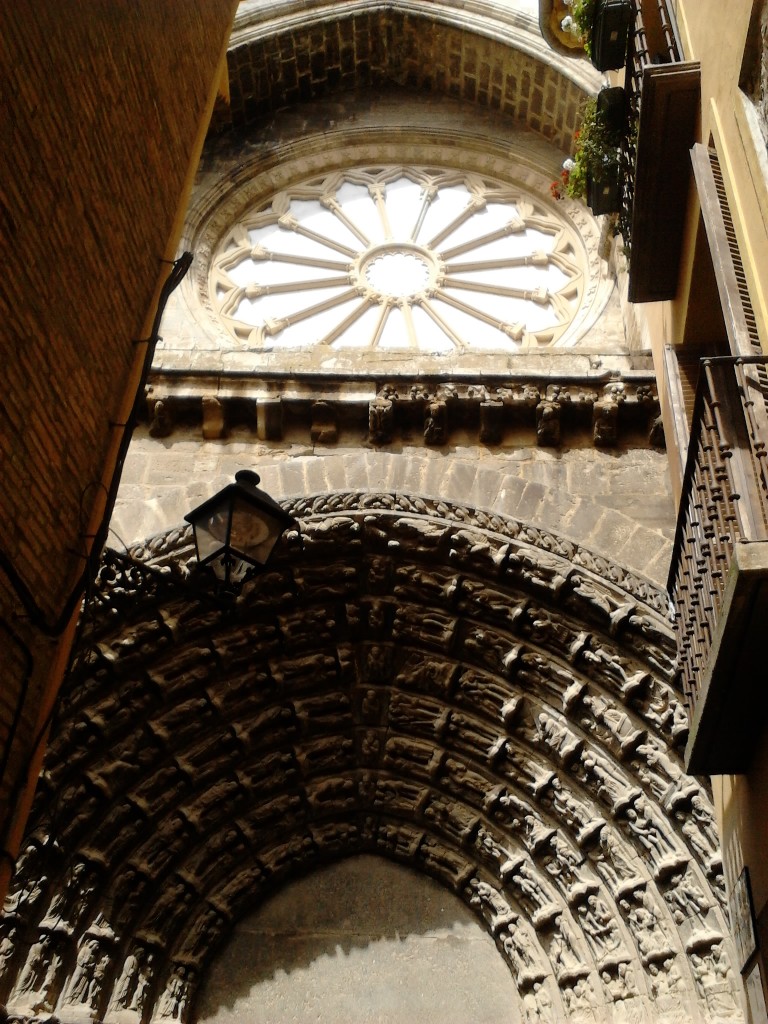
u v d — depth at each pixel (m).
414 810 13.89
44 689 7.74
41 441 7.83
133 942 12.71
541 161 21.28
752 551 7.89
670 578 10.80
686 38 11.47
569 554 13.19
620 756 12.46
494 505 13.80
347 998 13.12
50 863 12.33
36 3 7.97
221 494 8.92
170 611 13.19
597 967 12.25
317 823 14.05
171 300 18.45
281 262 20.47
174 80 11.20
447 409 14.48
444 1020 12.93
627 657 12.67
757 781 9.47
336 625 13.98
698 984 11.30
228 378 14.68
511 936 13.12
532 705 13.31
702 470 9.45
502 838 13.49
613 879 12.39
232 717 13.71
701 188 9.59
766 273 8.39
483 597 13.38
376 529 13.62
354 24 21.34
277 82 21.86
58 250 8.23
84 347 8.61
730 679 8.77
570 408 14.43
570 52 18.69
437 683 13.77
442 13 21.03
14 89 7.60
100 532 8.48
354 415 14.53
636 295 12.65
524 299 19.66
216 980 13.22
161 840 13.14
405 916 13.67
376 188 21.45
